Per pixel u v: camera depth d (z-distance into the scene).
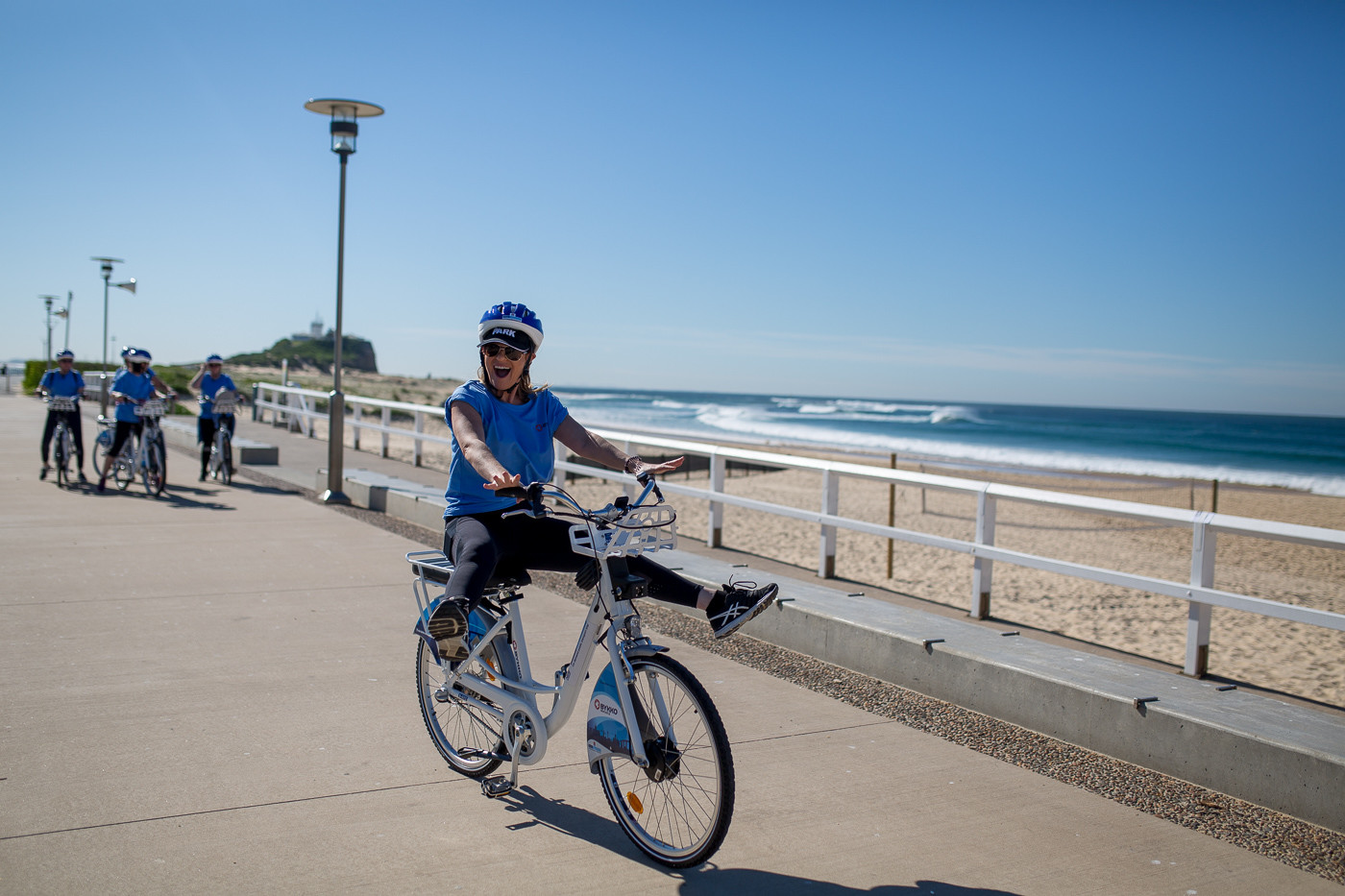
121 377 11.11
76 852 2.96
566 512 2.98
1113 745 4.01
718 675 5.04
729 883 2.91
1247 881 3.01
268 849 3.02
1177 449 54.38
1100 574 5.17
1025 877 3.00
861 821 3.36
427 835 3.16
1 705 4.23
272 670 4.82
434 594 6.47
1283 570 12.72
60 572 6.87
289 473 13.34
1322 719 3.80
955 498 19.75
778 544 12.69
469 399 3.21
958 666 4.64
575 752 3.94
